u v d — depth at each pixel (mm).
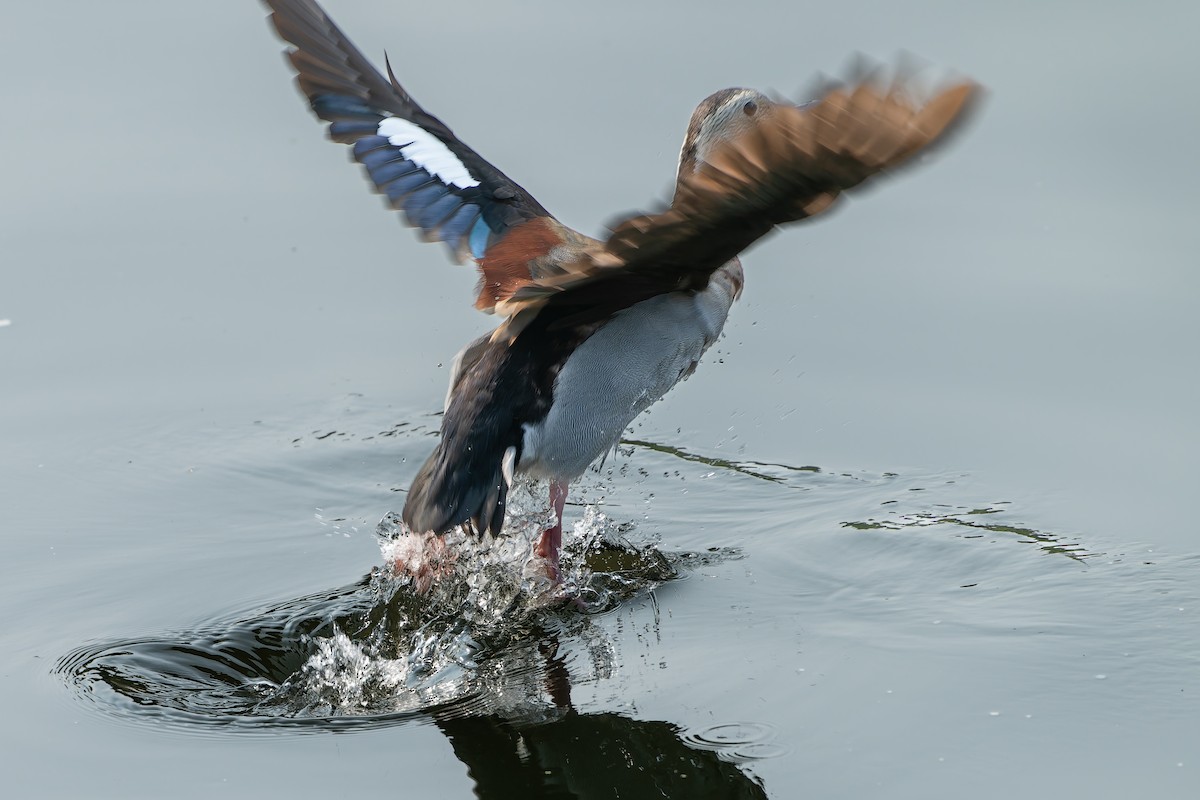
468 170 11203
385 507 12742
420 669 9992
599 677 9719
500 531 10547
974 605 10594
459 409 10492
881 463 13242
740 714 9109
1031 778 8305
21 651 10172
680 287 10133
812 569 11344
